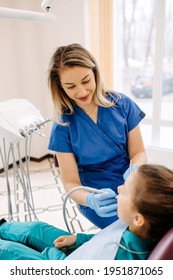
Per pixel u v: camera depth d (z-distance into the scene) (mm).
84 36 2553
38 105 2924
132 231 757
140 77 2695
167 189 658
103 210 893
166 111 2615
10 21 2666
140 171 716
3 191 2373
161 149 2482
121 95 1202
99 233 863
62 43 2680
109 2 2334
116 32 2516
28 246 1038
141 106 2785
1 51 2631
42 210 2074
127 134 1195
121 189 808
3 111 1098
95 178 1168
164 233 668
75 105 1132
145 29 2518
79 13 2514
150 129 2752
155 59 2332
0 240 981
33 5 2650
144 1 2447
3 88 2719
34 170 2832
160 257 577
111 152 1145
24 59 2783
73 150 1146
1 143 1910
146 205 670
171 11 2311
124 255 719
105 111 1147
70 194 980
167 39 2391
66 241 947
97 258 745
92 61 988
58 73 976
